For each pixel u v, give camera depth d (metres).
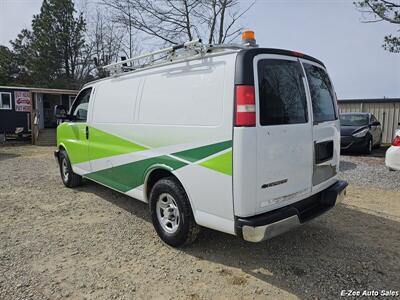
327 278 3.10
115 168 4.63
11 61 30.95
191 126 3.30
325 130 3.65
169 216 3.75
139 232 4.21
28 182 7.04
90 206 5.29
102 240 3.97
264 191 2.94
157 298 2.81
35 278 3.11
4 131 17.12
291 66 3.28
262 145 2.88
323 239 3.96
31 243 3.88
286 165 3.11
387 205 5.30
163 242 3.87
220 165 3.00
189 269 3.28
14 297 2.81
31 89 16.91
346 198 5.69
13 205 5.36
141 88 4.09
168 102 3.63
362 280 3.06
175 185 3.56
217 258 3.49
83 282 3.04
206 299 2.80
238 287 2.97
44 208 5.20
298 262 3.40
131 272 3.22
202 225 3.30
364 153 11.12
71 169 6.22
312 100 3.47
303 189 3.36
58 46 28.80
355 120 11.82
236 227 2.92
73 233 4.19
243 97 2.82
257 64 2.93
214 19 18.81
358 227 4.34
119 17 20.19
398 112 15.17
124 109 4.40
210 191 3.13
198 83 3.26
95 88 5.25
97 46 29.59
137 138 4.14
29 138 17.88
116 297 2.82
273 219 2.92
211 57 3.17
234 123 2.86
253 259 3.47
